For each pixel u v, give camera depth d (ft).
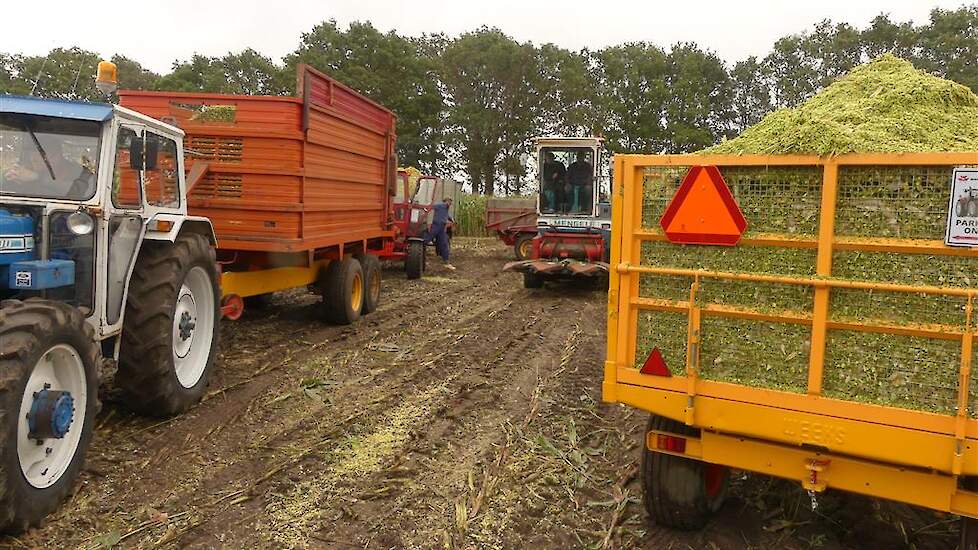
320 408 18.37
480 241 81.15
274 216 23.82
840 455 9.92
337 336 27.14
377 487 13.73
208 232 19.42
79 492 13.02
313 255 25.80
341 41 141.08
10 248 12.77
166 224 16.58
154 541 11.50
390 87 139.03
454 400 19.35
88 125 14.65
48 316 11.75
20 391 11.05
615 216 11.14
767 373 10.23
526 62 142.61
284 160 23.57
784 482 14.29
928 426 9.05
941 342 9.05
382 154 33.88
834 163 9.43
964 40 118.73
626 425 17.94
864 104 11.51
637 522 12.78
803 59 129.70
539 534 12.28
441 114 147.54
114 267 15.10
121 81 150.10
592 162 43.57
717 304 10.43
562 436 16.92
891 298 9.32
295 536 11.81
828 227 9.57
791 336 10.02
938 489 9.27
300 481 13.88
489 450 15.88
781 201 9.96
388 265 55.11
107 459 14.44
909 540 12.08
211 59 157.79
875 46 124.16
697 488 11.88
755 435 10.25
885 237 9.32
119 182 15.20
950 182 8.83
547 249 42.80
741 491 14.02
